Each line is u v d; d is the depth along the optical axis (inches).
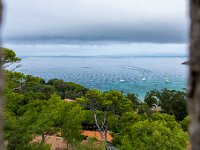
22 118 650.8
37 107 893.8
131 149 676.7
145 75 6673.2
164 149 639.8
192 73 85.0
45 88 2114.9
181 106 1902.1
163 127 716.0
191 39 84.9
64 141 1168.2
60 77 6220.5
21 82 848.9
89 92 1053.8
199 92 82.5
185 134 703.1
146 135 701.3
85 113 1098.1
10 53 776.9
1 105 98.8
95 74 7135.8
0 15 97.3
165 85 4608.8
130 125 905.5
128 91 3882.9
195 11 82.9
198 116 82.5
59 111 985.5
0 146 100.6
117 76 6496.1
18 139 613.9
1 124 100.0
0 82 98.2
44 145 696.4
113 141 941.2
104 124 1099.9
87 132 1357.0
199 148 81.6
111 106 1061.8
